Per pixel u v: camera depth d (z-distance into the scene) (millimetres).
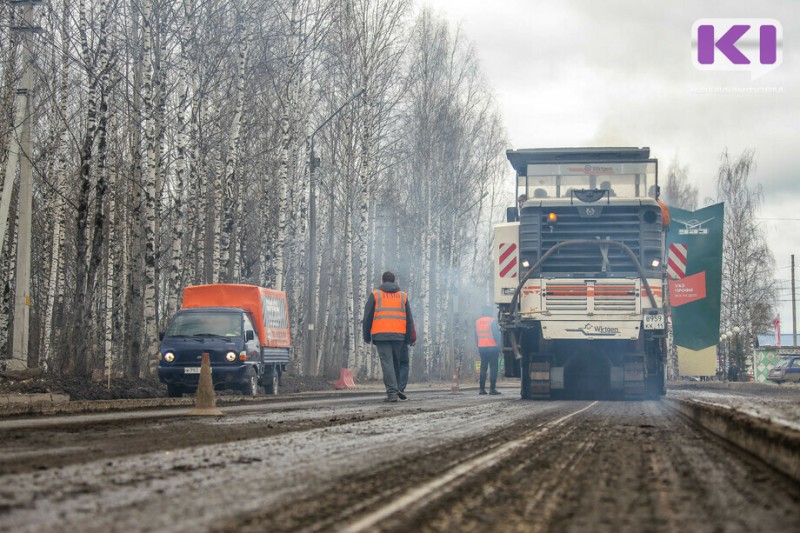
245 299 40000
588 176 31266
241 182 61469
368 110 67625
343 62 69250
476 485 9078
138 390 35562
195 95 50875
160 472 9953
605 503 8055
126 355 58906
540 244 30297
